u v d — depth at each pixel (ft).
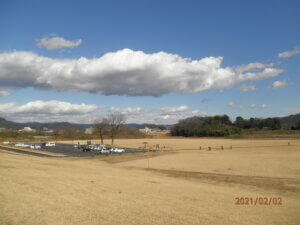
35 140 459.73
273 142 336.29
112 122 376.89
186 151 241.14
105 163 159.22
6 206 36.73
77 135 539.70
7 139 452.35
